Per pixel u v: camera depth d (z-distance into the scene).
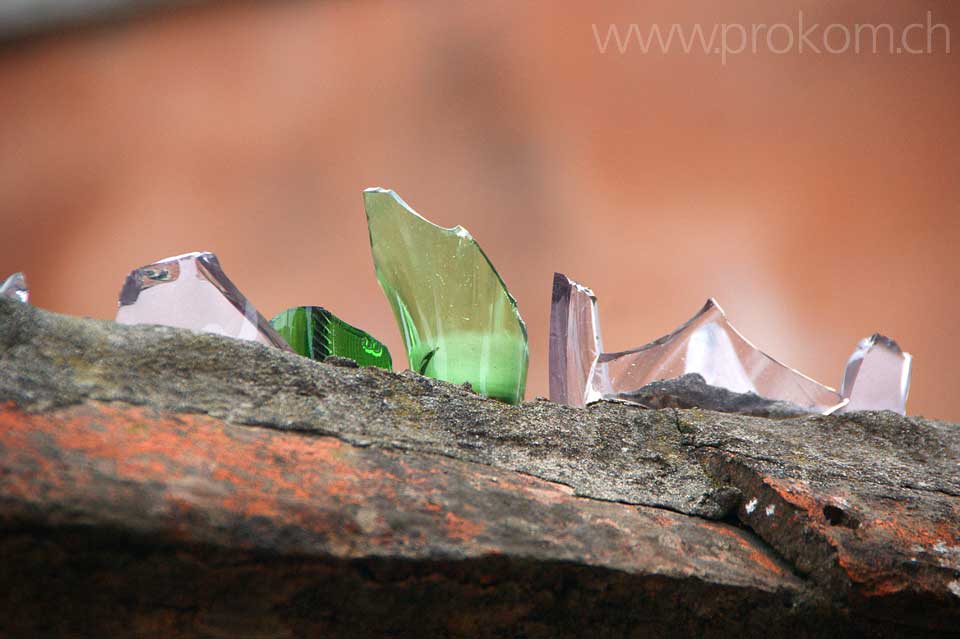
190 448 1.24
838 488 1.30
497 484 1.27
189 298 1.31
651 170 3.20
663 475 1.30
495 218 3.29
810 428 1.34
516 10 3.41
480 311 1.35
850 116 3.11
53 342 1.25
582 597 1.26
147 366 1.26
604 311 3.12
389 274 1.36
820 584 1.28
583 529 1.27
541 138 3.30
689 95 3.22
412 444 1.27
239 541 1.22
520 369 1.35
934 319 2.96
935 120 3.06
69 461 1.22
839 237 3.05
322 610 1.23
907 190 3.04
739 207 3.11
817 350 2.99
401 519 1.24
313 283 3.38
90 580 1.22
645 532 1.28
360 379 1.28
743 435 1.32
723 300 3.06
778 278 3.05
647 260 3.14
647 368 1.38
